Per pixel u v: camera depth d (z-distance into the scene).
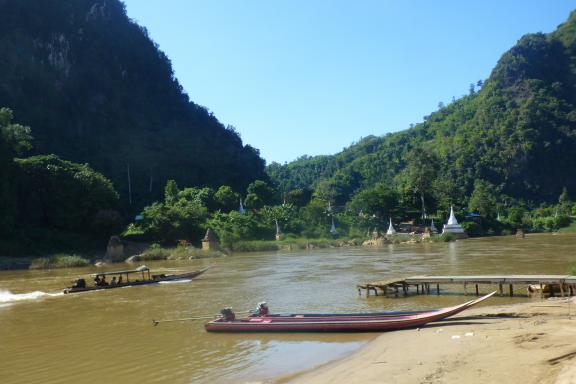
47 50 178.88
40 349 20.69
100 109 184.50
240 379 15.18
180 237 97.50
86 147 156.75
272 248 95.75
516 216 165.75
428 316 20.05
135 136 183.00
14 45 168.12
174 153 179.25
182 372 16.28
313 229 125.06
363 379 13.74
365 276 40.81
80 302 34.09
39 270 65.75
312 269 50.00
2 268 69.81
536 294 27.28
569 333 16.25
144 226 99.00
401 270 43.97
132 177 153.00
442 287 32.28
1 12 173.12
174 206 109.06
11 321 27.83
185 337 21.41
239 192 172.00
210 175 174.12
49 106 164.12
